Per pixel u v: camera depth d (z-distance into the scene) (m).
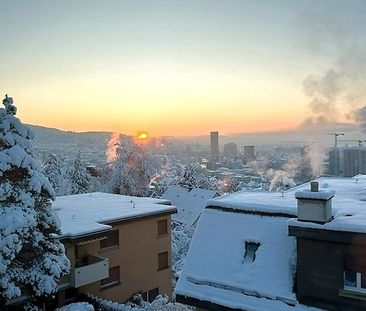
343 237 9.38
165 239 23.97
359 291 9.28
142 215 22.09
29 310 14.45
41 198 14.33
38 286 13.41
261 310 10.08
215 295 10.98
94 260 19.64
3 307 13.10
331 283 9.60
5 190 13.06
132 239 21.97
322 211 9.83
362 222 9.58
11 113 14.25
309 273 9.90
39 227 14.27
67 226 18.64
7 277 12.73
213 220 12.63
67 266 14.63
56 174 49.06
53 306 17.66
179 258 31.58
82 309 15.20
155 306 18.00
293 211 11.52
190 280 11.65
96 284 20.03
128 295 21.53
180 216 45.78
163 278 23.66
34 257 13.98
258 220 11.90
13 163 13.19
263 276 10.70
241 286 10.75
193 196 49.09
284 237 11.14
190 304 11.30
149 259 22.91
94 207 23.78
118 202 25.88
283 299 10.09
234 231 12.03
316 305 9.73
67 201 26.33
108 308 18.28
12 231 12.44
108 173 46.19
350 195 13.76
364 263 9.29
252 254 11.42
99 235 18.66
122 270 21.34
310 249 9.92
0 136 13.59
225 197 14.05
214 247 12.01
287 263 10.62
